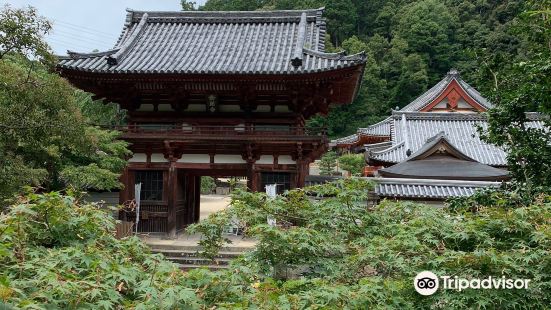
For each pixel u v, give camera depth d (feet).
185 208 63.31
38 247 14.10
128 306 11.27
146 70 52.01
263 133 54.39
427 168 50.29
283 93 55.47
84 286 11.40
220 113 57.88
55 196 15.44
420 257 17.42
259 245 21.11
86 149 43.27
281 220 24.36
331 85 53.11
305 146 54.49
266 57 57.67
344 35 260.01
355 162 146.72
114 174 46.70
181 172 60.75
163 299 11.07
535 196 24.73
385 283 15.76
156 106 58.85
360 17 269.23
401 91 220.64
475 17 244.22
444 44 229.86
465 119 84.12
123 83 55.11
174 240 54.85
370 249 18.49
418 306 16.60
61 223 15.49
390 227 21.77
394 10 265.54
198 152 57.67
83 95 86.48
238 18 67.77
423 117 85.56
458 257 16.24
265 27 66.39
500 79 30.91
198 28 67.87
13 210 13.83
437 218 21.02
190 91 56.29
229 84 54.49
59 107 39.50
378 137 114.62
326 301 13.64
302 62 52.85
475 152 74.59
